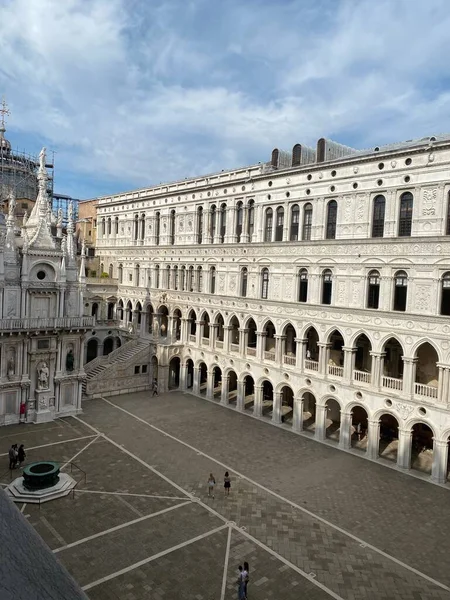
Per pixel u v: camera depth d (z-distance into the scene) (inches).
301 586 975.0
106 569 995.3
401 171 1557.6
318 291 1809.8
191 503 1289.4
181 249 2469.2
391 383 1598.2
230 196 2201.0
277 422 1975.9
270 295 2004.2
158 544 1091.9
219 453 1647.4
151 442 1723.7
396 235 1584.6
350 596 952.3
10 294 1905.8
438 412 1465.3
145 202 2755.9
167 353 2417.6
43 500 1253.1
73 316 2048.5
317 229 1819.6
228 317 2199.8
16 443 1672.0
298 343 1887.3
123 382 2384.4
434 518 1264.8
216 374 2610.7
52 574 157.3
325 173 1786.4
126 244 2923.2
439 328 1453.0
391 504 1332.4
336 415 2058.3
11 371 1877.5
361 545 1128.2
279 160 2098.9
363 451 1715.1
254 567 1027.3
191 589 948.0
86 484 1371.8
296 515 1253.7
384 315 1588.3
